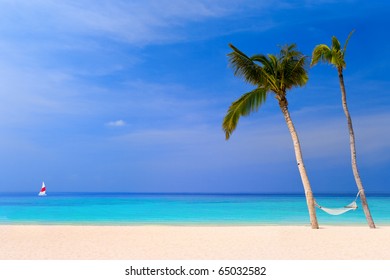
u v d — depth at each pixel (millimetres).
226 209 43625
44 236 16281
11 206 50000
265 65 19656
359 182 19516
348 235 16172
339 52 18969
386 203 58250
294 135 19625
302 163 19312
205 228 19219
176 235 16547
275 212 38062
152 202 64125
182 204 56156
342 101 19797
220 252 12688
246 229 18516
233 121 20438
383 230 17844
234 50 18969
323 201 68500
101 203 59719
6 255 12250
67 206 50469
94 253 12617
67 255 12281
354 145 19688
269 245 13984
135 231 17891
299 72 19578
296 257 11828
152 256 12086
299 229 18328
